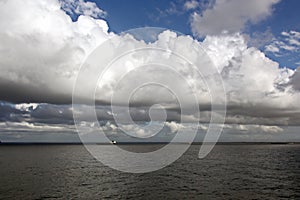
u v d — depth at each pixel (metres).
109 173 49.00
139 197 30.42
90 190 33.91
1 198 29.48
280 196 31.55
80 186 36.41
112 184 38.03
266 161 81.06
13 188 34.72
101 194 31.77
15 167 58.97
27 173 48.94
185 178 43.78
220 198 30.28
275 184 39.31
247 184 38.88
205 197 30.66
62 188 34.97
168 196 31.00
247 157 97.31
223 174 49.16
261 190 34.75
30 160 77.75
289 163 74.94
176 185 37.53
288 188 36.31
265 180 42.94
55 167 59.00
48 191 33.09
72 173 48.91
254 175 48.66
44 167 59.06
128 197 30.38
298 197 31.16
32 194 31.41
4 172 50.28
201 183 39.28
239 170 56.00
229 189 35.12
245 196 31.33
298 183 40.41
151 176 45.66
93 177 44.28
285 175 49.47
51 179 42.06
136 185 37.38
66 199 29.30
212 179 43.06
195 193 32.56
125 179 42.34
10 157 90.69
